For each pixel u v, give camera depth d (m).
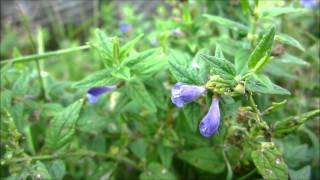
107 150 0.16
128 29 0.19
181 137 0.15
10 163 0.13
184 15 0.16
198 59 0.12
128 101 0.14
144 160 0.16
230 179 0.13
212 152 0.14
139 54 0.13
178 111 0.15
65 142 0.13
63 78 0.22
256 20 0.13
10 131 0.13
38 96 0.16
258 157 0.11
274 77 0.17
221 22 0.13
